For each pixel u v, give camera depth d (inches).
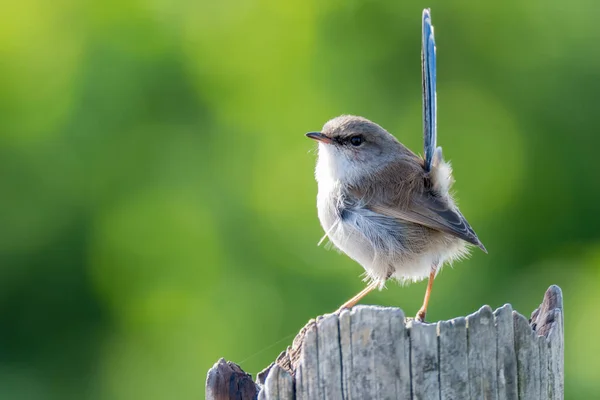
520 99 578.9
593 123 570.6
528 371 235.5
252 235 567.2
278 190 572.4
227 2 604.1
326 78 588.7
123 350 565.9
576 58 573.0
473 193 573.6
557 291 259.1
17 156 556.4
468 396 228.4
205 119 580.4
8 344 555.5
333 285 545.3
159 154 567.5
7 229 553.9
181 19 588.7
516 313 236.8
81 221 557.6
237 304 554.6
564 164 572.7
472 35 585.6
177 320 563.8
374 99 583.8
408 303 535.5
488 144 577.3
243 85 593.3
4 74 563.8
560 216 574.6
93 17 575.8
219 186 570.6
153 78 572.4
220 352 548.7
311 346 230.4
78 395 558.6
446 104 584.7
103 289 565.9
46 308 559.5
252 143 583.8
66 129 558.9
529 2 580.4
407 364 226.7
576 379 554.3
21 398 548.7
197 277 562.9
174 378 555.2
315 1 594.6
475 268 558.3
